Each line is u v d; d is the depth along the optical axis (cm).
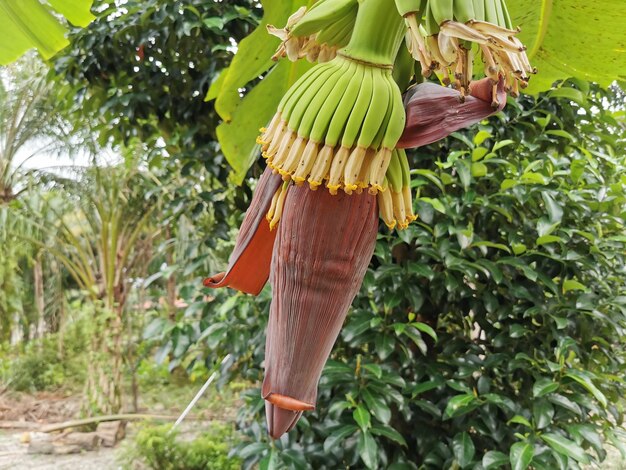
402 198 54
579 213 215
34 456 547
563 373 197
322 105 52
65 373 812
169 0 245
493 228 229
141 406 675
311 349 52
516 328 205
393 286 209
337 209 52
